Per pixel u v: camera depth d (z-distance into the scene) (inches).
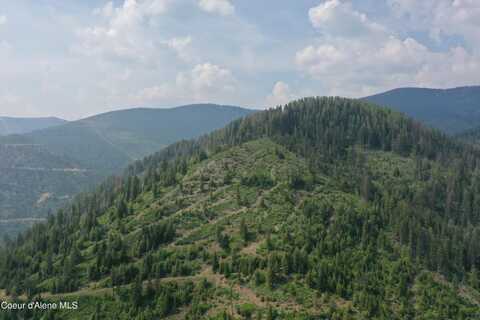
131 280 6973.4
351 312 5797.2
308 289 6166.3
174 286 6565.0
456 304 6333.7
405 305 6112.2
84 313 6304.1
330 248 6983.3
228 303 6082.7
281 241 7239.2
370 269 6688.0
